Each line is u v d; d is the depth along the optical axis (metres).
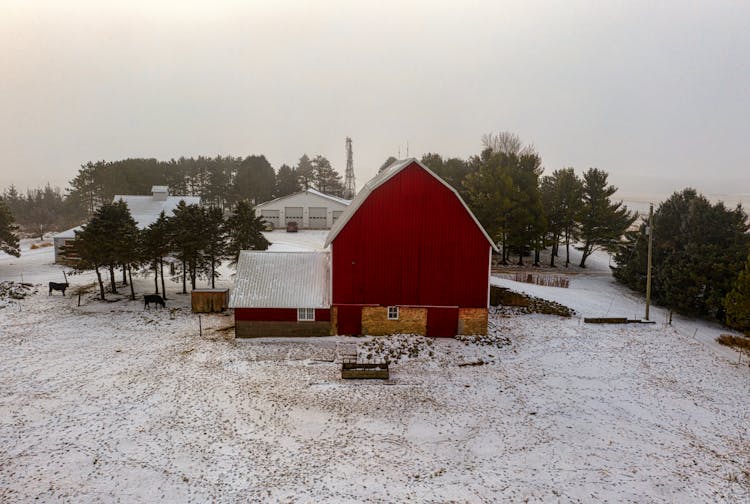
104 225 37.56
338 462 17.06
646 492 15.93
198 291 35.06
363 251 29.14
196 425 19.31
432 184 28.91
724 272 36.03
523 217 49.22
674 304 37.75
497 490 15.79
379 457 17.45
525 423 20.27
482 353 27.70
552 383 24.38
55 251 51.56
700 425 20.59
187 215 39.41
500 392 23.12
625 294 43.53
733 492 16.08
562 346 29.66
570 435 19.42
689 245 38.28
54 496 14.94
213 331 30.95
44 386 22.42
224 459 17.09
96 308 35.81
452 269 29.44
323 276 30.92
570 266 54.78
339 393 22.36
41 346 27.67
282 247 59.69
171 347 27.88
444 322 29.75
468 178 53.84
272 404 21.14
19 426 18.88
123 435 18.47
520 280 45.91
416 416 20.52
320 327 29.52
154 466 16.61
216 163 122.00
